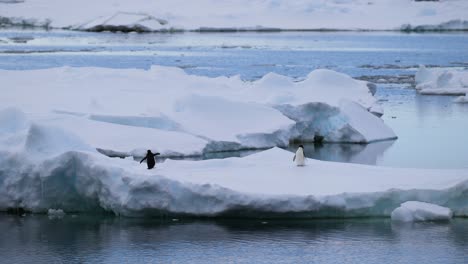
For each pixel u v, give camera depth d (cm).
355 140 7581
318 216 4541
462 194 4612
